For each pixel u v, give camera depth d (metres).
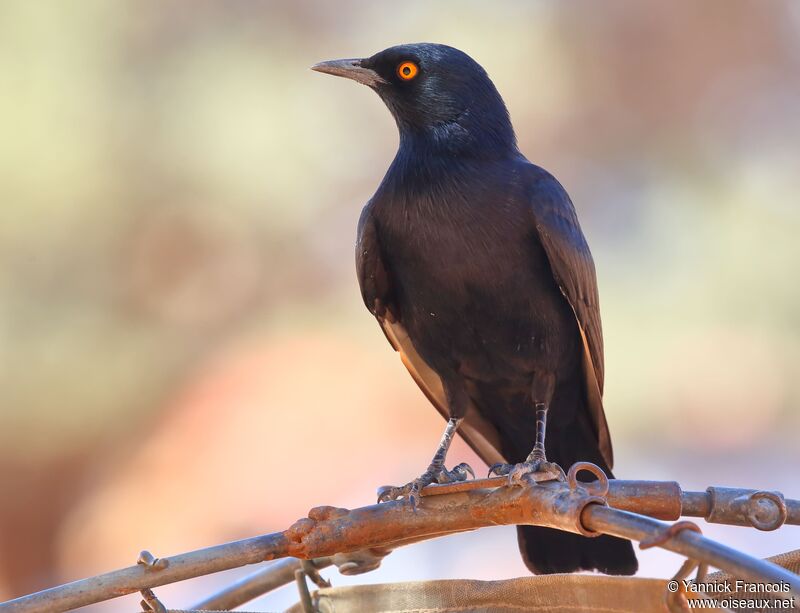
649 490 5.29
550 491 4.95
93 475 15.95
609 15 18.22
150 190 16.81
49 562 15.88
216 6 17.97
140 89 17.31
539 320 7.21
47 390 15.98
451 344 7.35
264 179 17.00
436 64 7.55
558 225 7.07
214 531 15.02
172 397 16.05
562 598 4.89
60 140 16.53
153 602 5.02
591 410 7.58
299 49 18.08
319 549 5.16
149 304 16.53
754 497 5.30
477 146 7.43
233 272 16.75
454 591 5.20
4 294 16.16
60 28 17.09
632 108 17.94
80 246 16.48
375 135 17.81
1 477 15.72
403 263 7.25
